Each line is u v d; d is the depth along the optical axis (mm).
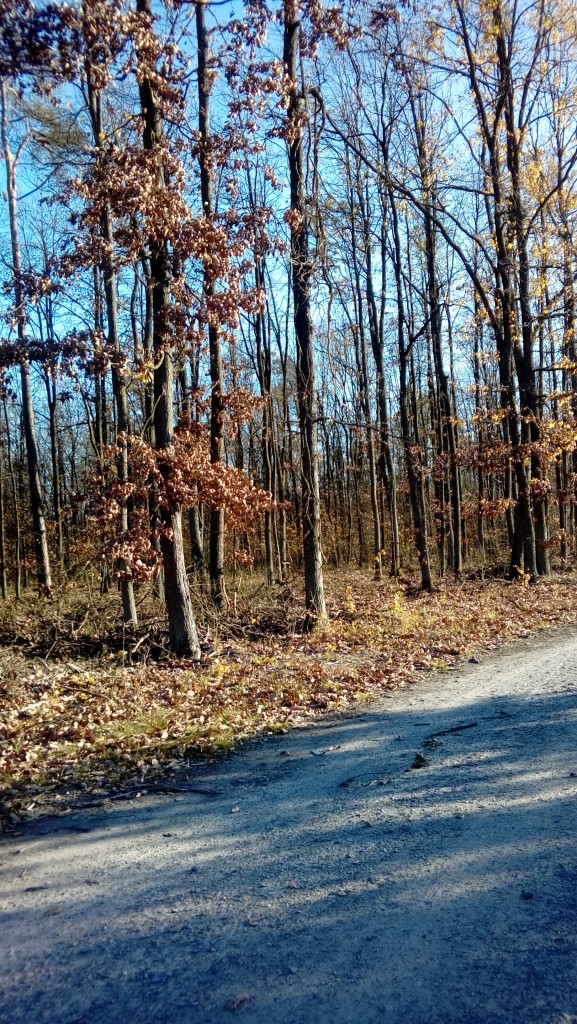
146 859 4176
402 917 3195
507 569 22906
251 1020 2545
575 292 19969
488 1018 2469
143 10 9484
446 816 4371
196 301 10203
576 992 2576
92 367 9328
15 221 16219
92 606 12789
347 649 11188
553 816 4188
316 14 11672
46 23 8320
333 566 29609
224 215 10398
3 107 13711
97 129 13328
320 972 2812
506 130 19500
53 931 3357
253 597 14656
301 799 5000
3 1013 2695
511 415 20031
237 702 8070
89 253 9625
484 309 20938
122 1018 2609
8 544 32750
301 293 13055
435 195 19531
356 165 20750
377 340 23859
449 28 18547
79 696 8344
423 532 19922
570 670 8695
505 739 5930
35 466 17578
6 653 10086
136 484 10781
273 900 3482
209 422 13734
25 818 5078
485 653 10617
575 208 20594
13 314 9367
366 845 4051
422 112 20031
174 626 10609
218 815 4844
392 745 6148
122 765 6145
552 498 25297
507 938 2959
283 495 25047
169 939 3184
